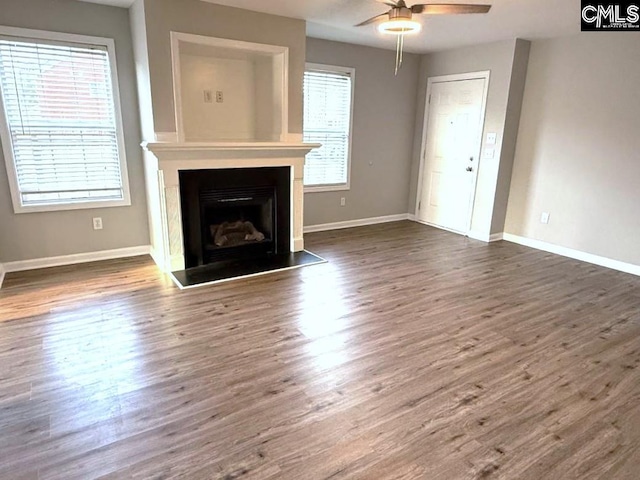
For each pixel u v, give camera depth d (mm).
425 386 2246
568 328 2941
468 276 3939
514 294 3527
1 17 3273
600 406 2115
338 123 5391
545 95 4633
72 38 3529
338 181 5602
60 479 1610
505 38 4582
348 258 4406
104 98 3795
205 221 4004
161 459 1718
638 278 3971
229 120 4262
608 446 1845
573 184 4512
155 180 3684
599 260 4383
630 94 3947
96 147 3863
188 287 3498
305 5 3557
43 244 3832
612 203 4211
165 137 3592
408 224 6082
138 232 4258
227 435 1858
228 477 1634
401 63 5668
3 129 3459
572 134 4449
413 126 6070
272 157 4078
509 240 5258
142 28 3369
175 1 3369
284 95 4043
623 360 2545
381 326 2912
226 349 2568
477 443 1845
